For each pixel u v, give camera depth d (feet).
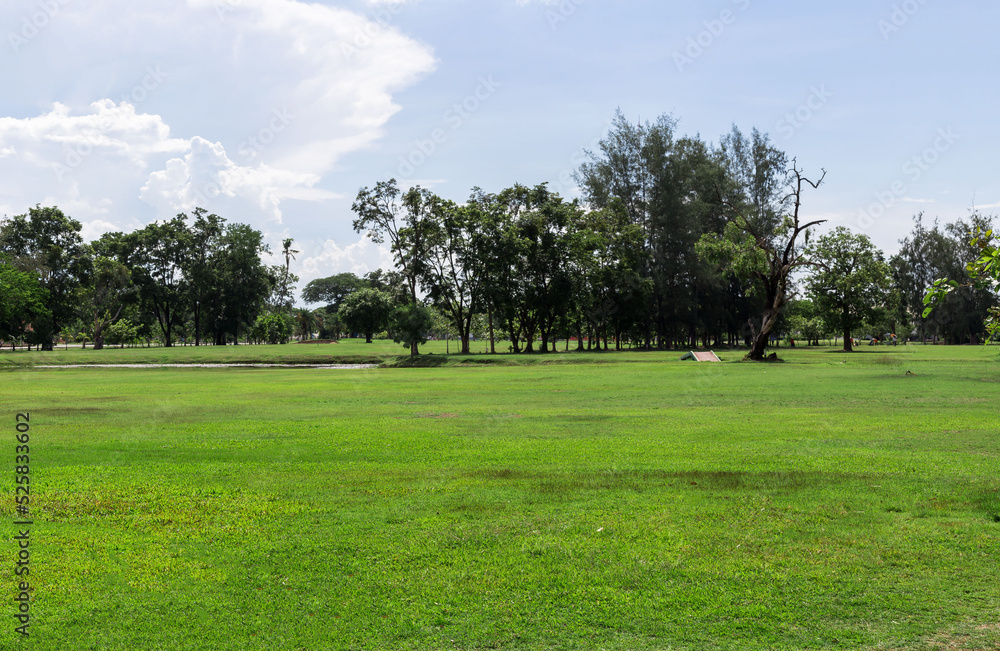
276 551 25.40
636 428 55.62
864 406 69.92
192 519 29.45
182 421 62.95
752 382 101.14
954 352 204.33
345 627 19.47
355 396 89.04
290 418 64.95
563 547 25.38
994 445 45.75
